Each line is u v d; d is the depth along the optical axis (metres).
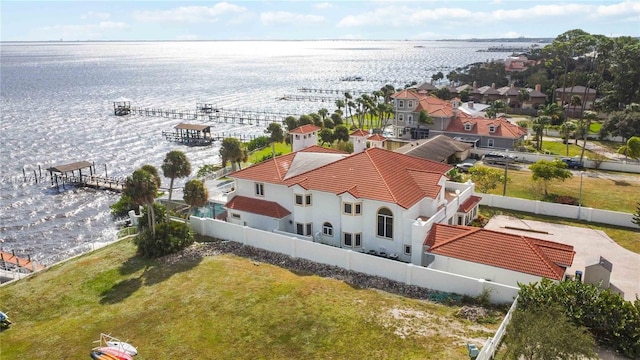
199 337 32.25
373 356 29.03
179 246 45.72
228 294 37.34
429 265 39.47
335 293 36.72
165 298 37.50
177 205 61.59
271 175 50.25
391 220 42.88
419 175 47.00
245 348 30.81
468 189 53.28
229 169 74.56
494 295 34.28
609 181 70.62
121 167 99.75
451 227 41.41
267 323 33.19
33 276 43.56
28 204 79.88
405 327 31.78
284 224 49.31
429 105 102.56
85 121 149.50
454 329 31.36
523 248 36.44
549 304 29.66
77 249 62.97
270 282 38.88
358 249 44.81
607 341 28.61
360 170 45.84
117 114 162.00
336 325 32.44
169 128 140.38
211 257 44.44
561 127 101.00
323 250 41.47
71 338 33.25
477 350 27.47
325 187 45.22
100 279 41.75
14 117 155.12
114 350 30.33
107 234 68.12
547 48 153.00
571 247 37.78
